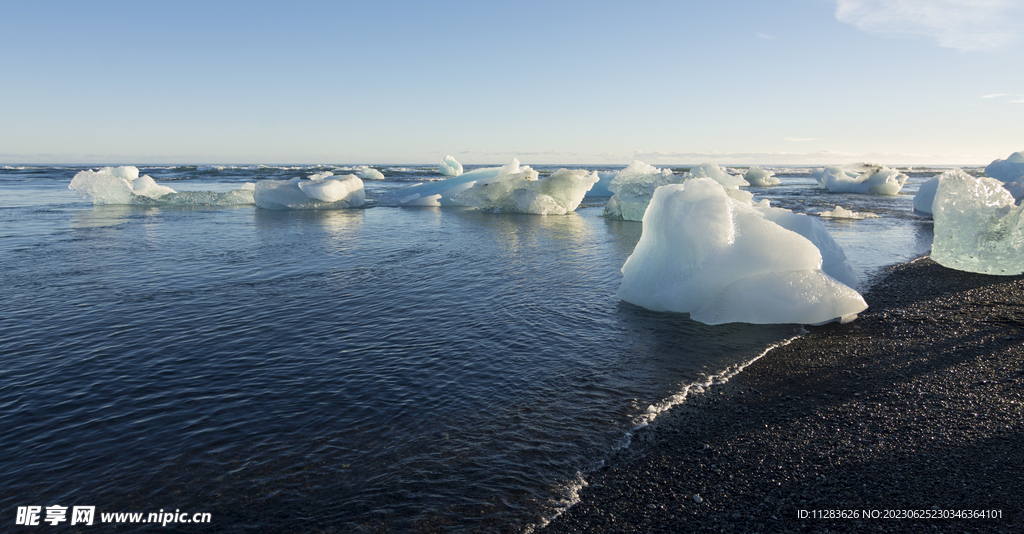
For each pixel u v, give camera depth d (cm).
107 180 2034
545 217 1798
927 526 245
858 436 329
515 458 306
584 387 405
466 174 2481
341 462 301
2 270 812
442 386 405
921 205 1783
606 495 273
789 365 446
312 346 493
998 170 2148
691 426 344
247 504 263
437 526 249
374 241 1168
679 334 528
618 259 948
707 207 596
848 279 682
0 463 297
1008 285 703
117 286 718
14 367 434
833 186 3028
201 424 343
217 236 1219
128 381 410
